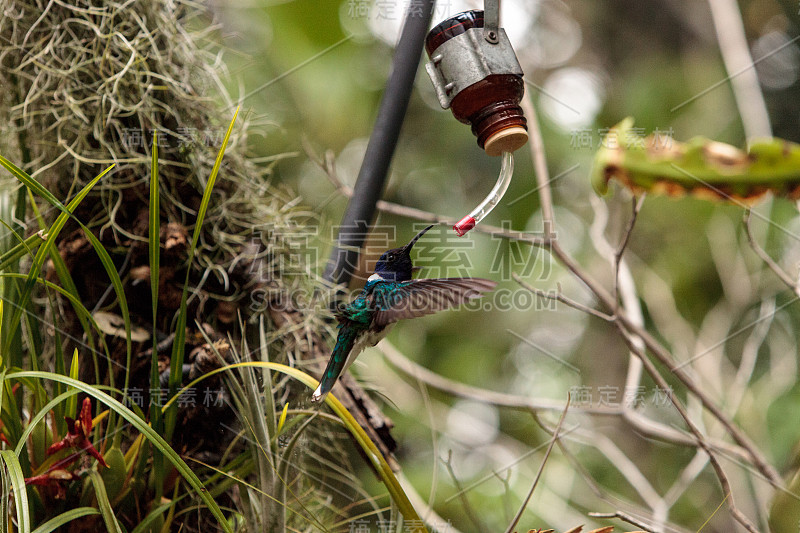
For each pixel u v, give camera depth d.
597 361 5.07
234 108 3.36
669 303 4.82
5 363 3.20
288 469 3.24
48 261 3.29
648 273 4.92
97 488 3.18
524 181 5.03
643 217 5.25
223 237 3.31
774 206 4.39
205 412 3.25
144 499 3.23
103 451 3.22
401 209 3.45
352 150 4.76
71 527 3.20
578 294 4.74
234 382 3.21
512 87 3.18
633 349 3.36
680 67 5.84
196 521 3.25
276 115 4.20
